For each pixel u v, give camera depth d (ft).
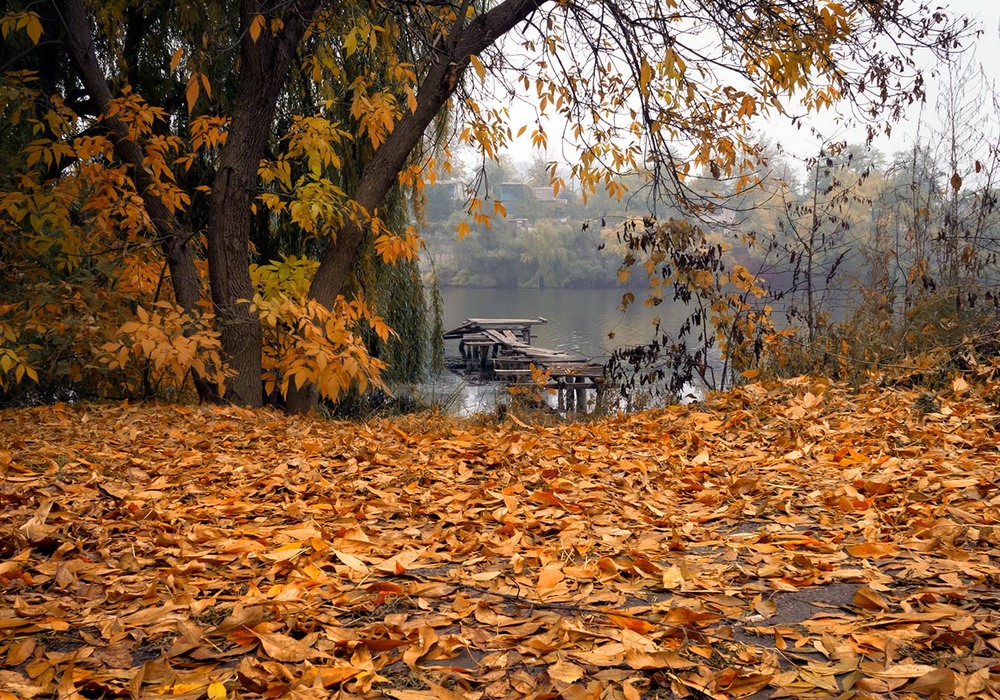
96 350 23.07
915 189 28.35
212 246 26.23
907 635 7.04
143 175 26.40
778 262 28.60
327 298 27.86
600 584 8.75
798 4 24.86
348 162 35.09
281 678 6.70
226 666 7.10
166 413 22.16
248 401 26.27
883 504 11.37
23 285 24.95
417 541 10.53
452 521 11.39
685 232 26.32
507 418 24.16
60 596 8.85
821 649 6.93
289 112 35.14
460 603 8.16
